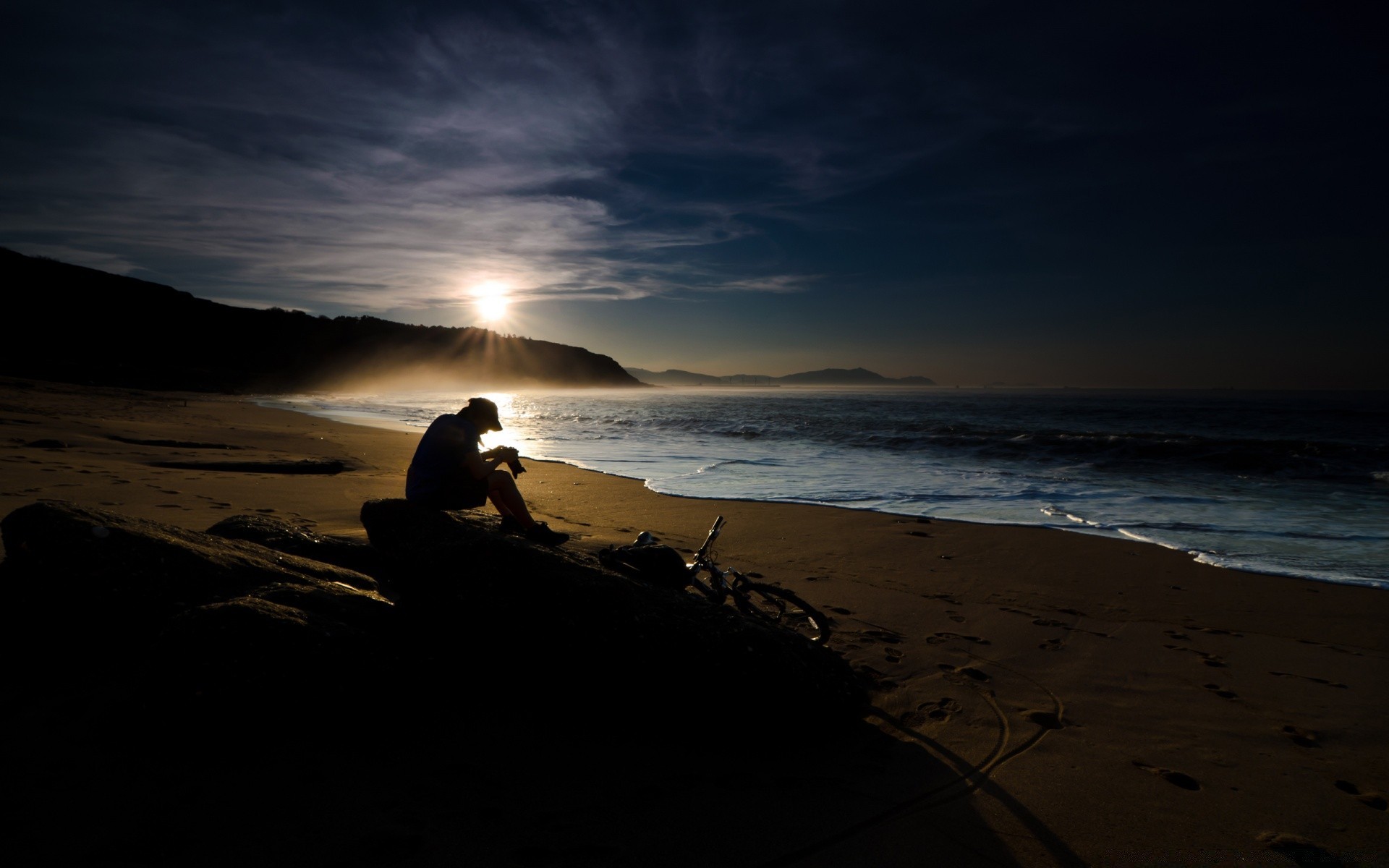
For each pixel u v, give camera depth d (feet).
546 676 11.12
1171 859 8.84
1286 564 25.86
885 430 93.15
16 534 10.82
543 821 8.66
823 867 8.26
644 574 13.89
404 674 10.38
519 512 14.92
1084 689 14.56
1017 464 58.39
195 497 28.04
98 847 7.30
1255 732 12.78
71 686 10.07
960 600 20.86
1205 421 121.49
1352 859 8.96
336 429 85.46
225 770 8.74
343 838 7.87
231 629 9.20
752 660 11.14
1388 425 112.16
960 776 10.74
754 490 42.75
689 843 8.50
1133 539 29.76
